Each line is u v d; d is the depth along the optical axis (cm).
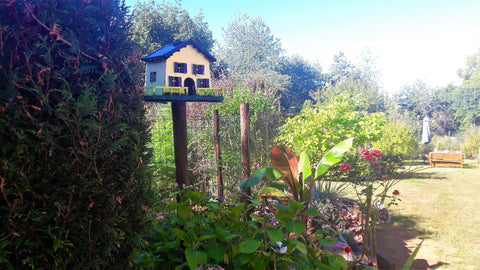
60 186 189
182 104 371
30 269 180
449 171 1278
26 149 175
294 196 429
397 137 1413
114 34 231
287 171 415
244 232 310
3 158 173
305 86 4178
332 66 4762
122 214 216
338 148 429
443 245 502
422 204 755
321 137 974
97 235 201
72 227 193
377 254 436
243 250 247
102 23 225
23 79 181
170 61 356
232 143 729
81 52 207
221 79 1066
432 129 3791
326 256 311
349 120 1018
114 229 207
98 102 213
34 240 180
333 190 622
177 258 281
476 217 645
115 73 225
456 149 1898
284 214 308
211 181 652
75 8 210
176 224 334
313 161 949
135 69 240
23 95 185
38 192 182
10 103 175
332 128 1025
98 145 204
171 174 571
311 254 308
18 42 185
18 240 174
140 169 231
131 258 223
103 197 205
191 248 256
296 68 4103
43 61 196
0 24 179
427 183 1014
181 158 374
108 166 212
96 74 221
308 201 429
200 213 316
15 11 187
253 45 3853
